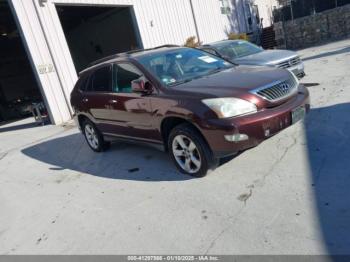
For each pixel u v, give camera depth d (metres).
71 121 11.04
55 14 11.20
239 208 3.84
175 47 6.15
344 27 20.92
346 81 8.42
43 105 11.64
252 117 4.20
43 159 7.59
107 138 6.62
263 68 5.24
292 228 3.31
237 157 5.13
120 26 20.08
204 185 4.54
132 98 5.34
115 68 5.82
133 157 6.28
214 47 10.36
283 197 3.86
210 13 19.69
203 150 4.51
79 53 23.66
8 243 4.28
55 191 5.58
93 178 5.75
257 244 3.21
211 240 3.41
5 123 15.52
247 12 24.98
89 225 4.24
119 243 3.72
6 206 5.45
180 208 4.12
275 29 23.47
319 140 5.17
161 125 4.96
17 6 10.16
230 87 4.45
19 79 22.86
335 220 3.29
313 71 10.77
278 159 4.82
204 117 4.28
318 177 4.12
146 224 3.96
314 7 22.67
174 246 3.46
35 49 10.55
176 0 16.70
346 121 5.69
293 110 4.50
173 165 5.43
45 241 4.12
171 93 4.76
